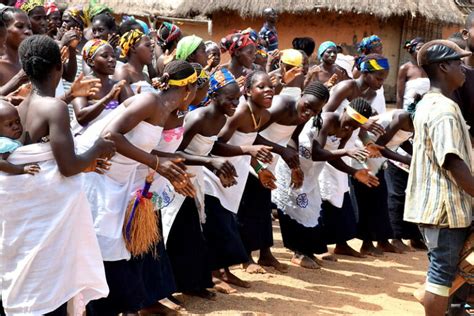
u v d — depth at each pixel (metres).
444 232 4.24
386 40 19.80
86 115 4.76
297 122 5.97
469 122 4.90
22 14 5.15
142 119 4.16
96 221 4.23
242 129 5.59
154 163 4.18
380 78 7.12
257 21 20.00
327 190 6.70
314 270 6.52
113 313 4.41
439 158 4.09
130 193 4.45
